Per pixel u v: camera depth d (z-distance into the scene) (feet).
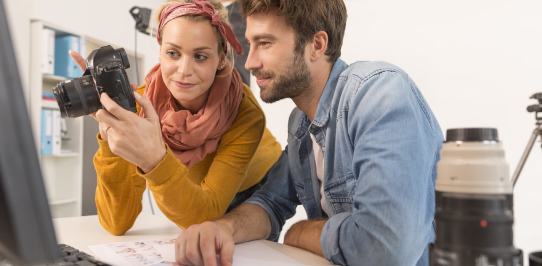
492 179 1.30
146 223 3.60
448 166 1.36
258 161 4.56
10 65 0.89
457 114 8.68
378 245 2.19
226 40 3.53
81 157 9.43
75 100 2.43
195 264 2.27
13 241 0.88
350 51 9.31
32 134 0.91
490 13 8.39
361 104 2.57
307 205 3.50
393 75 2.59
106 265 1.79
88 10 9.87
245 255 2.54
